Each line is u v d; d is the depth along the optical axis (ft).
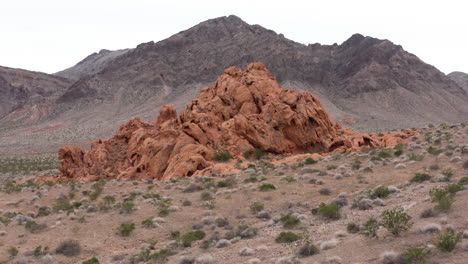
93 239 64.64
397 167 99.40
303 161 137.18
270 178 108.88
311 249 43.39
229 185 103.09
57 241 64.08
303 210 71.72
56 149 531.50
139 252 56.59
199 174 134.72
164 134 164.04
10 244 63.87
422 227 41.75
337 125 215.10
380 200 63.72
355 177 95.55
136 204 87.81
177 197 94.94
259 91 206.69
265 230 60.44
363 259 37.37
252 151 170.81
